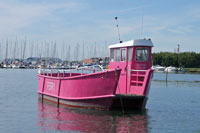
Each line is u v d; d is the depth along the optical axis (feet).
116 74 50.37
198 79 209.87
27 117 48.75
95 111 53.16
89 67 59.06
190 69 384.06
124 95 51.72
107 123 44.21
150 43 57.11
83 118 47.57
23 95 83.66
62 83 60.03
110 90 50.98
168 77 241.76
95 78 52.16
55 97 62.85
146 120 47.70
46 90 68.39
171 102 74.43
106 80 51.08
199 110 60.64
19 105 62.85
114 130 40.14
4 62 377.09
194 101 77.25
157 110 59.52
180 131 40.93
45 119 46.98
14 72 280.10
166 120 48.49
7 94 85.97
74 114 50.85
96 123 44.04
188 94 98.22
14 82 141.49
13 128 40.91
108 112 52.37
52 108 57.98
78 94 54.90
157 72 366.22
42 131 39.24
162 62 403.34
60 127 41.42
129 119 47.62
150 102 73.72
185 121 48.08
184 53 416.46
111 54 63.57
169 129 41.91
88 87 53.21
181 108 63.41
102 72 51.16
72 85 56.29
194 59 396.78
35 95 83.87
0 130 39.78
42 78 71.36
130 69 56.85
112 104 52.60
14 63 377.30
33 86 118.01
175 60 398.42
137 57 56.90
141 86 54.54
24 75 217.97
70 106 57.62
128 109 56.85
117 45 60.80
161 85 146.30
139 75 55.47
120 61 59.93
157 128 42.27
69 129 40.29
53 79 64.23
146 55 57.36
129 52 57.62
